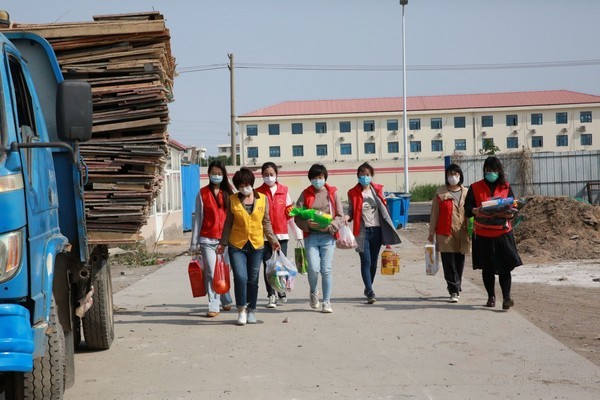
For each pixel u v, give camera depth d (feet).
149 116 25.50
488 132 293.43
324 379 23.29
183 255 66.44
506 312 34.19
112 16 26.61
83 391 22.45
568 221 59.88
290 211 34.83
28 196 16.22
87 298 23.86
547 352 26.45
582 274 45.29
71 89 17.15
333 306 36.78
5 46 17.30
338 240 34.99
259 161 298.56
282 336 29.84
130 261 60.80
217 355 26.84
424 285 43.27
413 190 205.46
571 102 292.81
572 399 20.92
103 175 25.21
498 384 22.48
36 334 15.98
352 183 219.00
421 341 28.45
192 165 108.58
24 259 15.65
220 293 33.55
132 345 28.81
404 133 123.54
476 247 34.83
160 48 25.86
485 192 34.94
